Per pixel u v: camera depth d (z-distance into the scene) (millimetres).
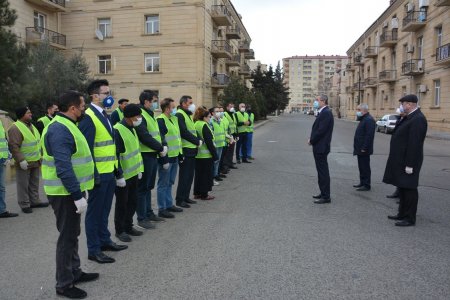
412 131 6168
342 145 19812
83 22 33406
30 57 14359
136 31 32781
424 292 3951
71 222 3934
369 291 3963
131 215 5777
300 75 166625
